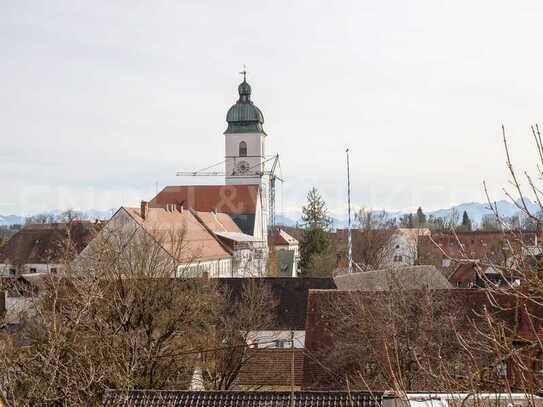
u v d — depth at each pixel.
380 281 37.28
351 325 26.92
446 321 23.62
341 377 25.95
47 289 26.94
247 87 118.19
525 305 8.19
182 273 43.38
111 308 30.00
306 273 90.81
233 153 117.75
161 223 70.00
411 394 12.21
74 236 52.97
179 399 19.98
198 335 33.97
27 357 20.30
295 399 19.14
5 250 71.31
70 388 20.22
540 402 8.83
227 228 96.12
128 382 22.55
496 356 8.27
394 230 92.19
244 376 34.69
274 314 45.53
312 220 116.50
